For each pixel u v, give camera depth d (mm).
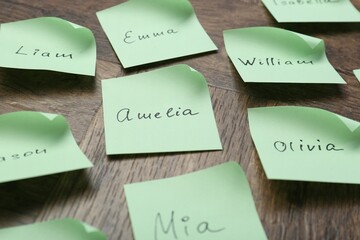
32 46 496
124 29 531
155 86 468
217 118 449
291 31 519
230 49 507
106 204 381
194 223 367
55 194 385
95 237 349
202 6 574
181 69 470
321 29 554
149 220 368
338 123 433
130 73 486
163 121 440
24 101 455
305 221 379
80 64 481
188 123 439
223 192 385
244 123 445
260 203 387
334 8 573
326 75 487
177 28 535
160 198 382
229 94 472
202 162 413
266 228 372
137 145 419
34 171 379
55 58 484
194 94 462
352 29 557
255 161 416
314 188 399
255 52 507
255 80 471
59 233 354
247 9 576
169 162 412
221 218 371
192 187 388
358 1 594
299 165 403
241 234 363
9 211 373
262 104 464
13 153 398
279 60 500
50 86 470
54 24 513
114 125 434
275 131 433
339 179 396
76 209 377
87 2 571
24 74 479
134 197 382
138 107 451
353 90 486
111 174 400
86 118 443
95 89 469
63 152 397
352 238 373
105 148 418
